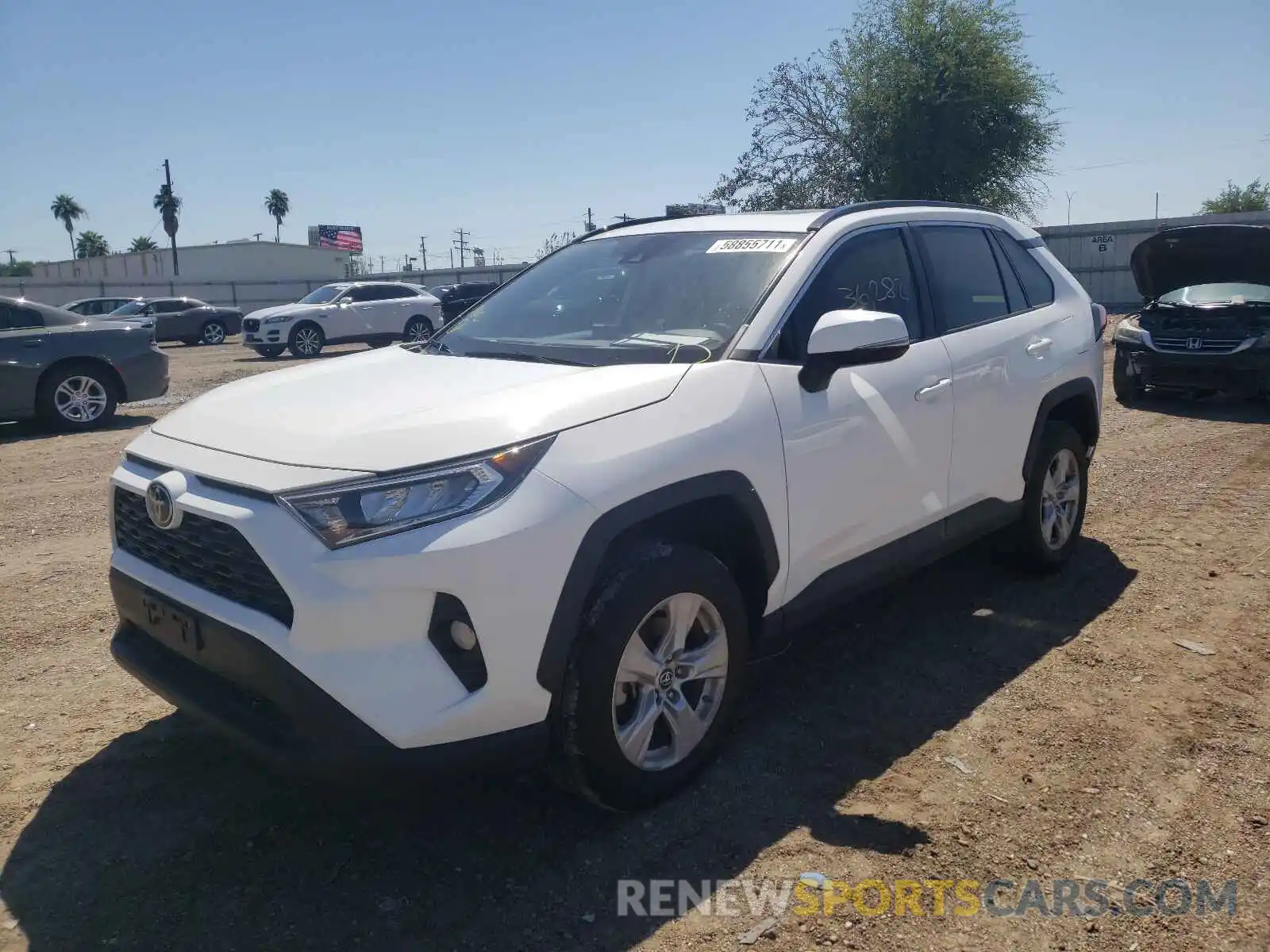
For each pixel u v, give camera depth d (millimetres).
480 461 2662
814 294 3650
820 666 4141
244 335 22375
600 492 2789
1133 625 4477
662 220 4520
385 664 2549
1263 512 6227
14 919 2645
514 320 4012
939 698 3828
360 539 2533
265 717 2676
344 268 74625
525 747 2750
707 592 3096
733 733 3572
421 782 2627
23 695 3984
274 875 2824
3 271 81000
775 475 3277
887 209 4223
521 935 2562
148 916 2652
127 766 3422
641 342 3527
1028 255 5008
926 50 25328
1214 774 3256
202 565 2814
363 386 3303
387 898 2719
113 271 72812
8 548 6035
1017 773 3283
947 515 4160
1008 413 4438
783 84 27141
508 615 2627
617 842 2945
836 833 2967
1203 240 9828
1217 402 10898
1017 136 25531
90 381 10758
